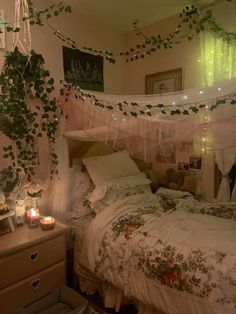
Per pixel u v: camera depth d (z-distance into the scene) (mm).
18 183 2104
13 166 2125
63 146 2318
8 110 1967
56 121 2273
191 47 2619
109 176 2410
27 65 1980
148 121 1858
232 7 2285
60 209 2279
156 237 1758
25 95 2066
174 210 2191
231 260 1447
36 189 2143
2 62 2098
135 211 2156
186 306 1501
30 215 2029
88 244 2016
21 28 2195
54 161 2307
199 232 1752
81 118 2232
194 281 1485
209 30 2369
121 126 1994
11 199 2031
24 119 2062
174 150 1960
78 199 2328
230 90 1523
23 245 1705
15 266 1690
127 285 1769
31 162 2234
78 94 2219
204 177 2637
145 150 2078
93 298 2162
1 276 1624
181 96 1725
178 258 1588
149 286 1668
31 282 1783
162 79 2869
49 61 2426
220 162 2391
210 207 2240
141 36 3010
